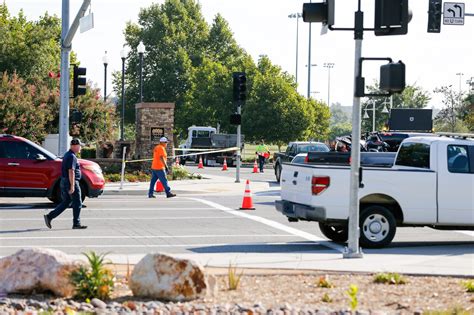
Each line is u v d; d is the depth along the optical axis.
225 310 16.48
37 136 75.56
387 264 23.16
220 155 113.94
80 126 80.06
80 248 27.03
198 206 43.50
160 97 166.38
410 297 18.36
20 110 74.62
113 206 42.78
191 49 170.75
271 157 132.00
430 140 28.92
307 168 28.08
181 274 17.72
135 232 31.81
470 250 27.75
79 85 56.47
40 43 107.62
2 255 25.19
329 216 27.62
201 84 145.38
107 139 81.44
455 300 18.05
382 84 23.73
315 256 25.12
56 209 32.31
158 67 167.12
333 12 23.77
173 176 65.69
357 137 24.44
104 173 63.84
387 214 28.08
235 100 63.84
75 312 16.14
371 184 28.11
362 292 18.89
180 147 130.12
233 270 21.41
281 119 134.00
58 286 17.81
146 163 64.62
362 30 24.00
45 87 80.50
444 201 28.47
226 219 37.19
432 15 66.50
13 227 32.84
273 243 29.08
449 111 148.88
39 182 41.44
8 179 41.19
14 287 17.89
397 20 23.61
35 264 18.02
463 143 28.83
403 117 73.50
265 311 16.44
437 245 29.25
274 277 20.70
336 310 16.66
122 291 18.61
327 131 149.00
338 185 27.62
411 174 28.34
